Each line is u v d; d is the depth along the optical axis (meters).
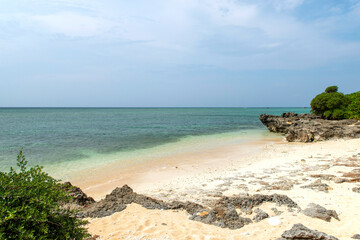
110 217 7.46
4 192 4.18
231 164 18.69
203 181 13.70
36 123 66.69
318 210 7.39
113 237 6.19
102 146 28.59
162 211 7.96
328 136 28.39
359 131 27.38
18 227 3.91
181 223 7.03
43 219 4.16
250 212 7.58
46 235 4.21
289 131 31.42
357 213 7.32
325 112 41.69
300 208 7.89
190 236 6.24
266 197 8.48
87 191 13.30
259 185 11.59
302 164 15.91
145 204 8.44
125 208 8.17
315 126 29.94
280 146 26.94
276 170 14.69
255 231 6.49
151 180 15.10
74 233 4.91
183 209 8.12
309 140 29.06
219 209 7.73
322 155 19.06
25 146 28.48
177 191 11.63
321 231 6.36
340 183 10.59
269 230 6.52
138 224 6.94
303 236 5.79
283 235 6.04
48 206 4.50
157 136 38.06
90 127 54.22
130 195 9.13
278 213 7.54
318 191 9.62
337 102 40.00
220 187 11.76
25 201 4.30
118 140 33.59
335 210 7.64
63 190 5.71
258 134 40.91
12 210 3.94
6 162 20.44
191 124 64.06
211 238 6.13
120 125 60.22
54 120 80.88
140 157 22.28
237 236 6.25
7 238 3.87
